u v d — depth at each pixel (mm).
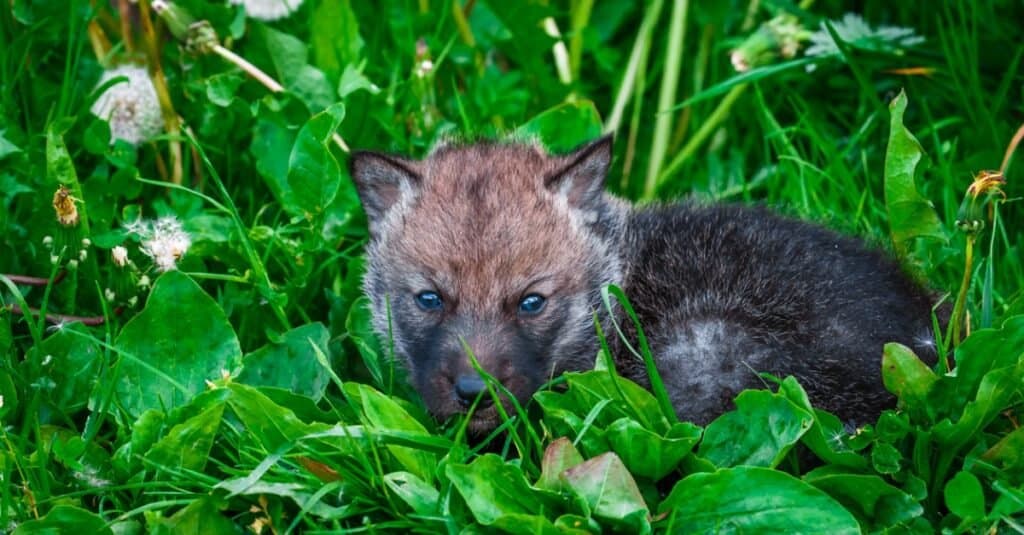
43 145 11008
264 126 11320
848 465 8195
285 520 8141
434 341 9289
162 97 11492
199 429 8352
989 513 7961
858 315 9344
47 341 9297
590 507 7742
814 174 12344
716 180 12852
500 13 12383
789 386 8258
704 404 9102
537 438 8586
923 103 12383
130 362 9180
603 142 9906
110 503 8508
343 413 9117
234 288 10234
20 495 8344
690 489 7840
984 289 8867
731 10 13867
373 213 10156
